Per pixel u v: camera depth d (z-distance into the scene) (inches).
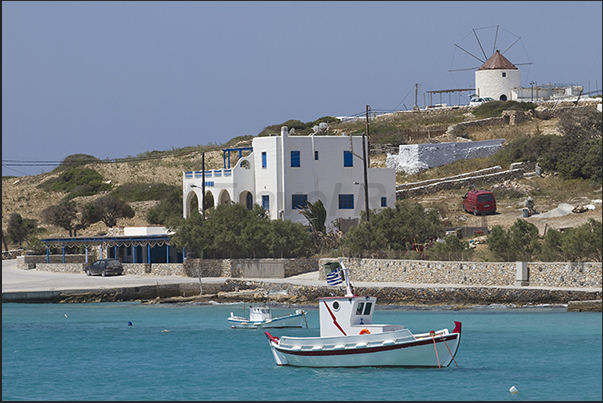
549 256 4569.4
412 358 2957.7
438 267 4756.4
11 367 3284.9
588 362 3174.2
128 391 2883.9
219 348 3607.3
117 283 5472.4
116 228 7667.3
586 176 7022.6
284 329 4094.5
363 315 3068.4
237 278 5492.1
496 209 6510.8
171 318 4468.5
